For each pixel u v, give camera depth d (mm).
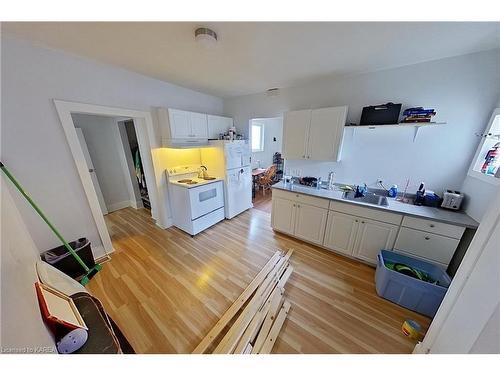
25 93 1662
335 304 1725
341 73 2320
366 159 2473
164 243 2742
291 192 2650
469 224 1604
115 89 2250
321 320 1567
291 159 3012
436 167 2066
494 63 1654
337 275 2100
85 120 3482
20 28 1389
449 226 1688
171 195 3111
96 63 2051
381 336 1437
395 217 1935
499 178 1365
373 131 2348
